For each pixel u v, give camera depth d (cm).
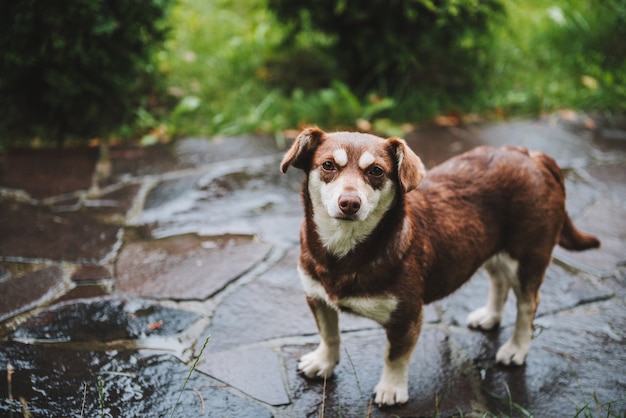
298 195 193
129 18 205
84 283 159
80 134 219
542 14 284
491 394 135
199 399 132
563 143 219
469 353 144
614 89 244
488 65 254
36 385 133
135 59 213
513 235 133
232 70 251
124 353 141
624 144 220
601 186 197
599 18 271
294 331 148
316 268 125
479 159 135
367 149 118
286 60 255
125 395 132
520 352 140
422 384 137
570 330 149
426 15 220
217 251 171
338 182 116
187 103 227
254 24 262
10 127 216
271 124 225
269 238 176
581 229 179
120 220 181
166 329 147
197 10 287
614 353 144
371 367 140
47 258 166
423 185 132
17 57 199
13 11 194
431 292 130
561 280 163
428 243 126
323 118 225
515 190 132
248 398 133
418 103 237
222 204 188
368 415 128
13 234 174
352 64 242
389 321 126
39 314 149
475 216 131
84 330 146
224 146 216
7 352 139
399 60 231
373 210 118
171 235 176
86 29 200
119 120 225
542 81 251
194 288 158
